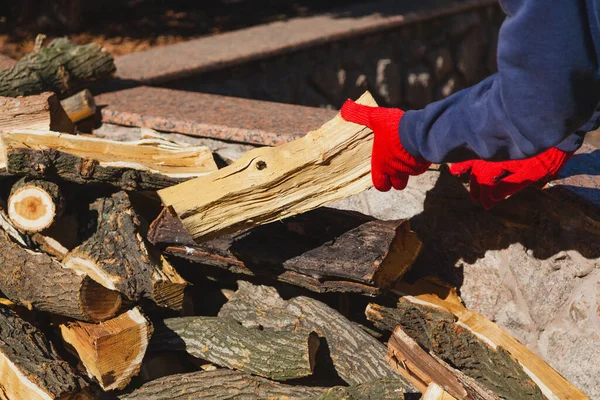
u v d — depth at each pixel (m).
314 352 2.95
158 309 3.29
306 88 7.16
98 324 3.00
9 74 4.32
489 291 3.32
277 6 9.08
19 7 7.87
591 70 1.79
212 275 3.43
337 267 2.88
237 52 6.33
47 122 3.40
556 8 1.75
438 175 3.35
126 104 4.30
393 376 2.91
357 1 8.95
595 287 2.95
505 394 2.96
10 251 3.09
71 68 4.49
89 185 3.32
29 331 2.96
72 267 3.14
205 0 9.26
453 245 3.39
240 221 2.77
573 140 2.54
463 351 3.04
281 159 2.65
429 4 8.36
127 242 3.12
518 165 2.66
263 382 2.92
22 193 3.10
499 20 9.02
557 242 3.06
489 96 2.02
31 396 2.75
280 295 3.26
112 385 2.95
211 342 3.06
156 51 6.41
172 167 3.18
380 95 7.83
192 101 4.38
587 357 3.00
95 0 8.21
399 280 3.08
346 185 2.65
